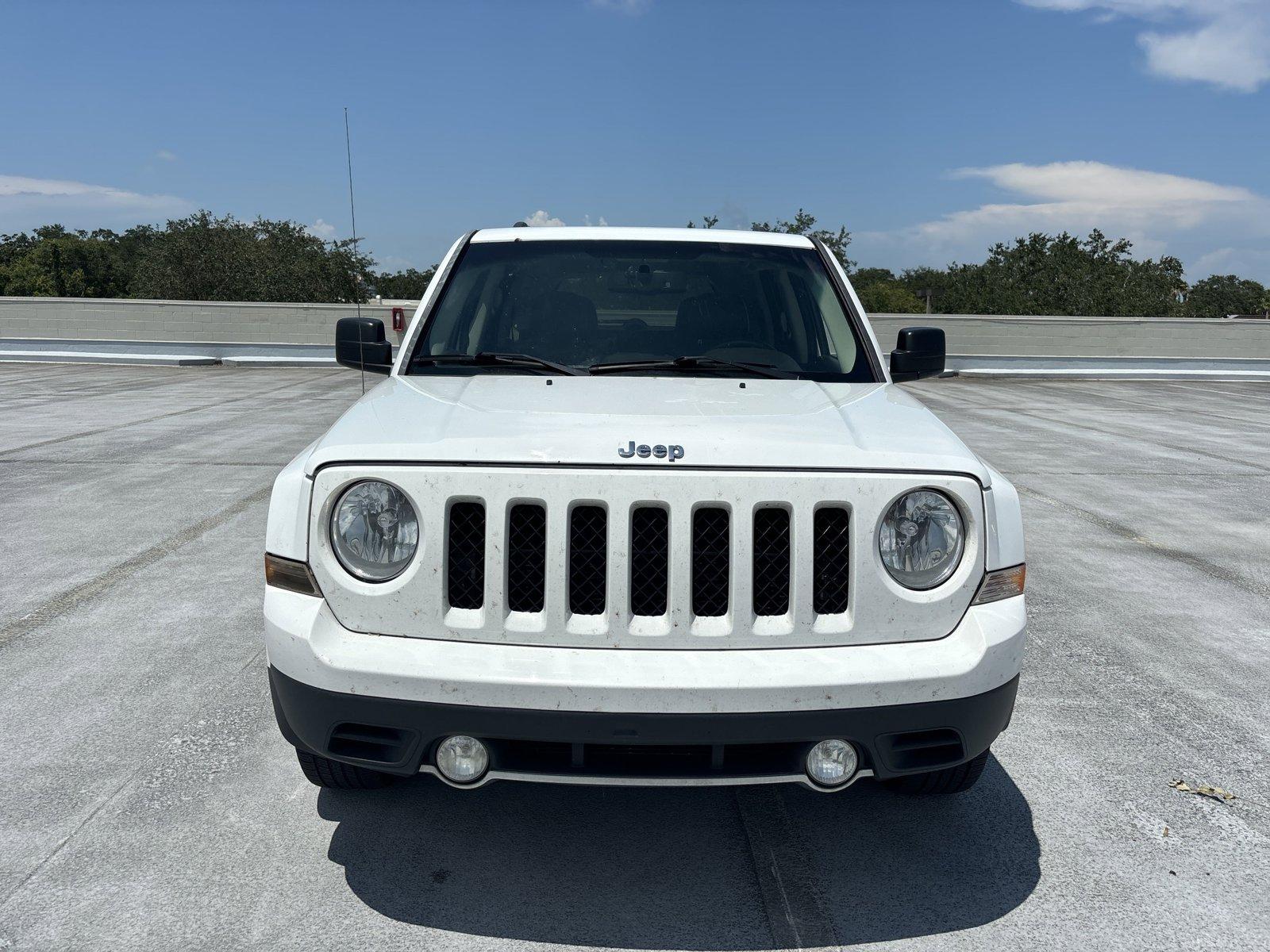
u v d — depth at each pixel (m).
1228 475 9.47
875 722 2.25
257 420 12.18
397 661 2.24
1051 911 2.55
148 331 21.70
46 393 15.55
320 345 21.80
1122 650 4.58
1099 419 14.21
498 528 2.26
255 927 2.43
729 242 3.87
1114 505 8.02
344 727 2.31
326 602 2.34
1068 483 8.95
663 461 2.26
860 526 2.30
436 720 2.23
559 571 2.26
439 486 2.28
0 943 2.34
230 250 33.84
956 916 2.53
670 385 3.03
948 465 2.36
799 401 2.85
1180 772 3.35
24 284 87.19
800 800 3.12
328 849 2.78
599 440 2.32
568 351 3.34
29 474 8.43
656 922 2.48
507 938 2.41
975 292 60.44
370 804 3.03
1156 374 22.14
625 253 3.75
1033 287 48.59
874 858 2.79
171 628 4.59
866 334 3.50
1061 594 5.46
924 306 77.06
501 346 3.37
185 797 3.04
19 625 4.61
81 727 3.53
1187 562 6.21
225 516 6.89
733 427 2.47
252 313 21.69
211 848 2.77
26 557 5.80
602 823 2.95
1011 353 22.12
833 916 2.51
